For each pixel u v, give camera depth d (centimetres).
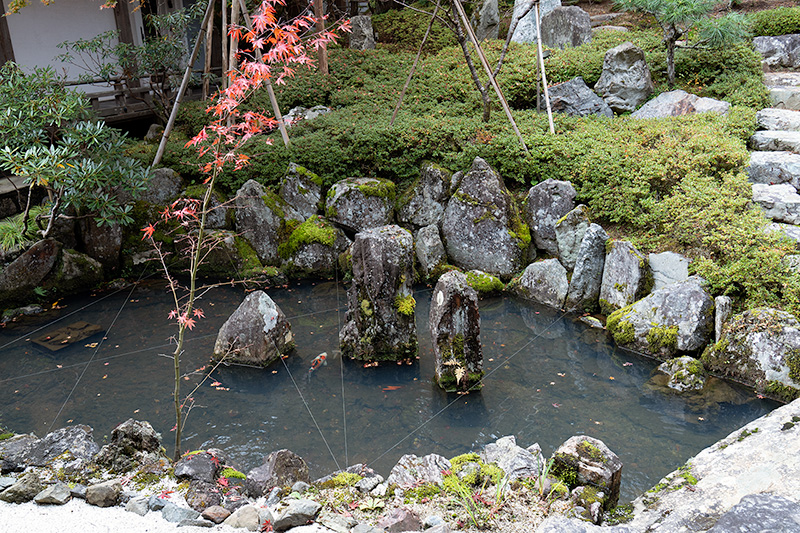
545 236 827
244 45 1178
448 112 1041
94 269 853
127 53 1095
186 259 895
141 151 980
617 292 718
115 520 324
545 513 333
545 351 665
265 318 643
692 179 765
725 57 1063
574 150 855
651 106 999
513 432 521
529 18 1323
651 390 582
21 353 675
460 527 327
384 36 1505
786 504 224
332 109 1133
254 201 890
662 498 329
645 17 1355
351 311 670
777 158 795
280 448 504
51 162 709
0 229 803
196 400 577
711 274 652
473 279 821
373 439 517
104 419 545
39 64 1190
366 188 876
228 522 325
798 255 636
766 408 546
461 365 587
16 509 331
